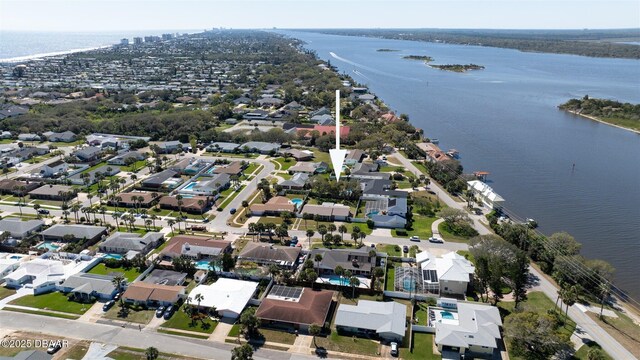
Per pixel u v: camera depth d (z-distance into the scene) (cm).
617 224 16038
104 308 10706
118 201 16875
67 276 11938
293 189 18588
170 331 10019
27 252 13462
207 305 10644
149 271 12412
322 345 9619
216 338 9806
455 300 10912
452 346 9381
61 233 14188
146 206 16775
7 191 18025
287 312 10225
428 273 12200
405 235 14800
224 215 16200
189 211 16438
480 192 18038
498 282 11038
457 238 14588
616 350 9462
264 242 14112
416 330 10144
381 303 10669
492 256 11788
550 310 10519
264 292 11456
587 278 11725
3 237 13812
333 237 14025
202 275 12175
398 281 12056
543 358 9262
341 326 10025
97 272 12444
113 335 9862
